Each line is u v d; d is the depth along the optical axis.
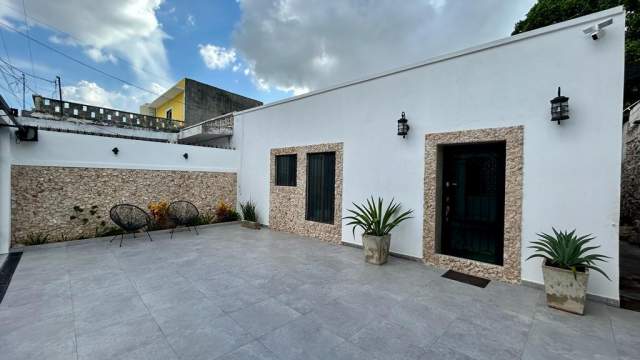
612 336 2.30
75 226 5.50
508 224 3.57
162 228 6.54
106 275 3.67
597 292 3.01
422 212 4.39
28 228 5.03
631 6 6.74
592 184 3.05
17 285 3.29
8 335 2.23
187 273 3.79
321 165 6.09
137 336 2.24
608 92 2.96
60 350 2.04
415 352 2.07
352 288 3.33
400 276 3.76
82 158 5.60
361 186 5.22
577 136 3.13
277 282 3.50
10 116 4.15
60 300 2.90
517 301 3.00
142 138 10.26
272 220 7.09
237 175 8.26
